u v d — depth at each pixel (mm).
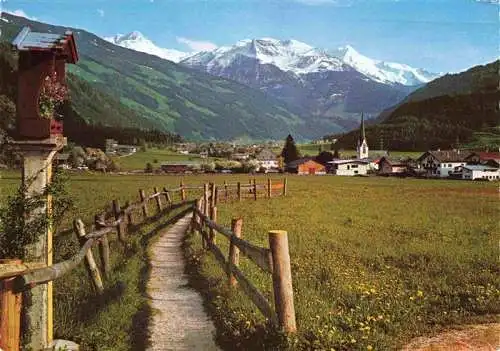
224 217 24125
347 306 8508
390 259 13328
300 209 29094
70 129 134875
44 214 6750
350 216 25281
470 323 7547
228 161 142625
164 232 19625
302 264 12047
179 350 6844
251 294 7641
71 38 6902
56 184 6871
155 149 180000
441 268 11727
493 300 8461
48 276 5211
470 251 14047
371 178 97062
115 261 12125
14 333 4656
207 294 9523
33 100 6645
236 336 7027
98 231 9984
